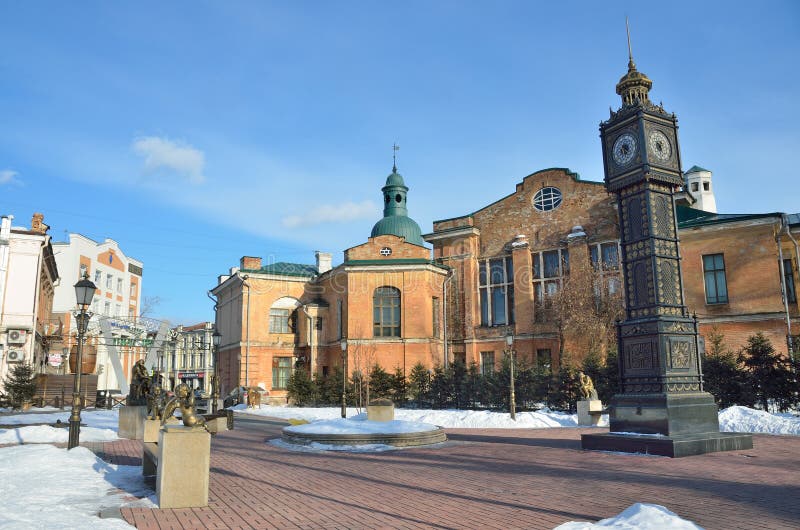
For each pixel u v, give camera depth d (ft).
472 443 63.67
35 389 120.88
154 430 44.93
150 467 37.83
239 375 145.48
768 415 71.67
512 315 137.08
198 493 30.25
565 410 100.58
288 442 63.93
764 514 27.99
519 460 48.83
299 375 139.85
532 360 129.29
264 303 149.18
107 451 53.36
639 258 58.49
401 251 141.79
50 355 160.97
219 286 167.12
